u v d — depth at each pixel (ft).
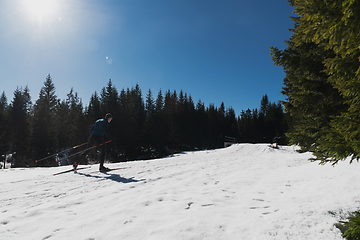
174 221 6.86
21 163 100.83
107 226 6.65
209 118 187.93
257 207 8.09
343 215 6.91
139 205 8.68
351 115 6.33
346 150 7.12
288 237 5.61
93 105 115.34
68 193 11.23
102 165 18.93
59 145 108.37
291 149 51.11
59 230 6.45
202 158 31.71
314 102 15.56
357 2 5.25
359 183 9.92
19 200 10.01
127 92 142.10
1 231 6.41
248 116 200.85
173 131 143.23
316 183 11.33
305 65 17.99
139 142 118.52
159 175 15.88
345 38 6.19
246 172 16.71
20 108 102.83
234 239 5.59
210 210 7.84
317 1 6.25
